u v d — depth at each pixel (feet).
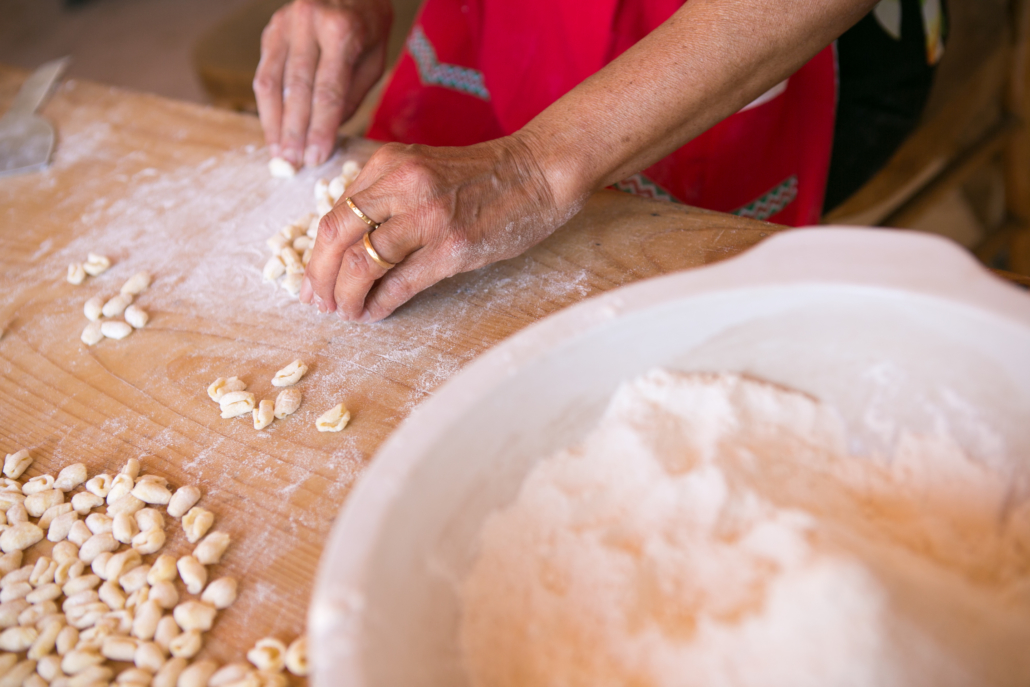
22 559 1.39
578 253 1.68
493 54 2.30
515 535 1.17
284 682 1.17
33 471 1.50
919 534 1.16
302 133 2.05
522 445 1.18
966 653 1.02
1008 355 1.09
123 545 1.38
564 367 1.15
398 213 1.50
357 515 1.00
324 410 1.50
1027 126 2.75
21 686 1.24
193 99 5.74
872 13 2.21
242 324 1.69
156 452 1.49
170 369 1.63
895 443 1.23
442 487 1.08
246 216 1.94
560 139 1.56
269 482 1.41
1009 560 1.12
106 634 1.27
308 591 1.28
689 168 2.15
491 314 1.61
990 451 1.17
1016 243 3.03
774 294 1.14
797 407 1.24
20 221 2.02
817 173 2.23
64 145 2.25
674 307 1.15
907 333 1.14
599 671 1.08
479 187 1.52
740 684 1.01
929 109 2.56
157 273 1.83
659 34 1.59
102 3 7.02
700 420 1.23
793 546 1.09
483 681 1.08
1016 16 2.60
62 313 1.77
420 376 1.53
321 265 1.55
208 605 1.27
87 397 1.60
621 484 1.20
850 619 1.00
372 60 2.26
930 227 3.75
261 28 3.34
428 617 1.07
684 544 1.14
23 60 6.47
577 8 2.06
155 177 2.10
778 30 1.55
